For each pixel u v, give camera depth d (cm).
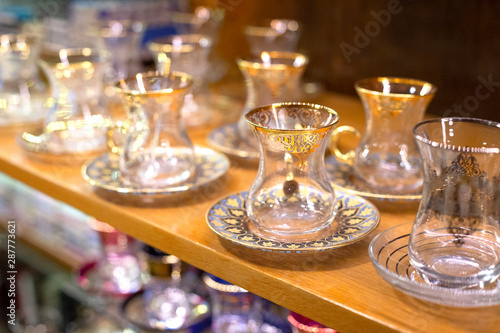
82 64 90
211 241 68
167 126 79
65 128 93
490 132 59
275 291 61
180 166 80
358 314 55
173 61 106
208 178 81
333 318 57
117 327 107
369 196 74
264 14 138
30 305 135
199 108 110
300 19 133
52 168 90
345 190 77
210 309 102
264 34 120
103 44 116
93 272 113
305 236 66
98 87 95
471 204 56
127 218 75
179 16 139
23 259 134
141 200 79
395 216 74
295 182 66
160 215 75
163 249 72
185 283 103
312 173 66
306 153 65
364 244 67
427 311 55
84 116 94
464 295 51
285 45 121
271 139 64
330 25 129
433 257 57
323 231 67
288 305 61
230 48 147
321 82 134
